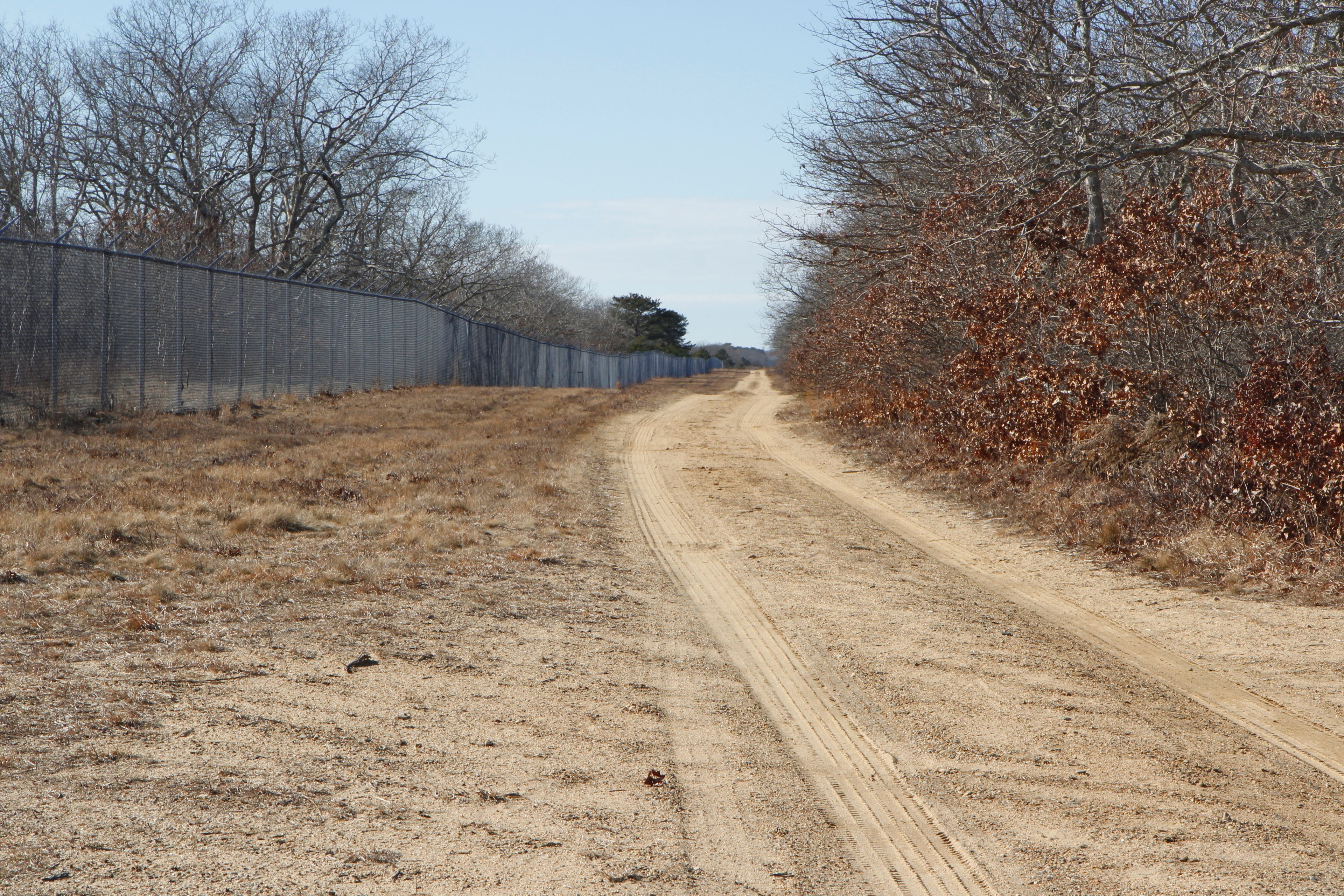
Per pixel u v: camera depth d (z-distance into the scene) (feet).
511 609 26.71
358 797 14.48
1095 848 13.74
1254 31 38.37
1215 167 46.75
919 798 15.40
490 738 17.24
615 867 12.72
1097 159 43.24
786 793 15.47
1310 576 30.32
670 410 123.13
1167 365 44.73
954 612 27.99
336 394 101.45
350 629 23.76
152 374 71.87
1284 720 19.43
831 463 67.41
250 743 16.31
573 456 65.67
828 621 26.76
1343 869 13.24
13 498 37.42
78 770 14.75
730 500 50.11
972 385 55.47
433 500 43.34
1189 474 39.29
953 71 57.26
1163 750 17.72
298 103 144.15
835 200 74.84
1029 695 20.75
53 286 61.93
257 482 44.45
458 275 184.03
